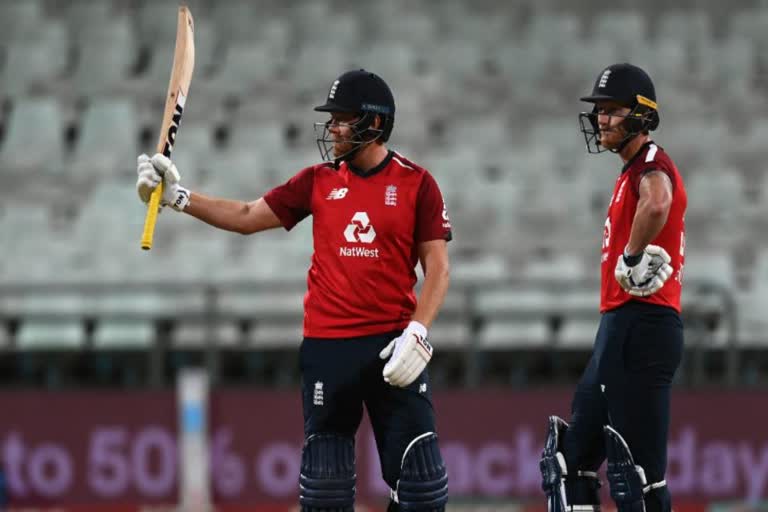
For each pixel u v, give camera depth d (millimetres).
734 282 46844
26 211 49812
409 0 62250
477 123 53844
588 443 20500
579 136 53344
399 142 52750
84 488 38312
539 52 58125
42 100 55594
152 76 57500
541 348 43938
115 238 48500
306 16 60938
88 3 61781
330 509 19328
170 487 38219
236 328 44344
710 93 56312
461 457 38375
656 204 18375
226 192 49656
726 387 38688
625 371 19484
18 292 45906
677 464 38188
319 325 19375
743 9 62094
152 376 41812
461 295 45531
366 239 19109
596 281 39719
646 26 62000
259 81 56656
